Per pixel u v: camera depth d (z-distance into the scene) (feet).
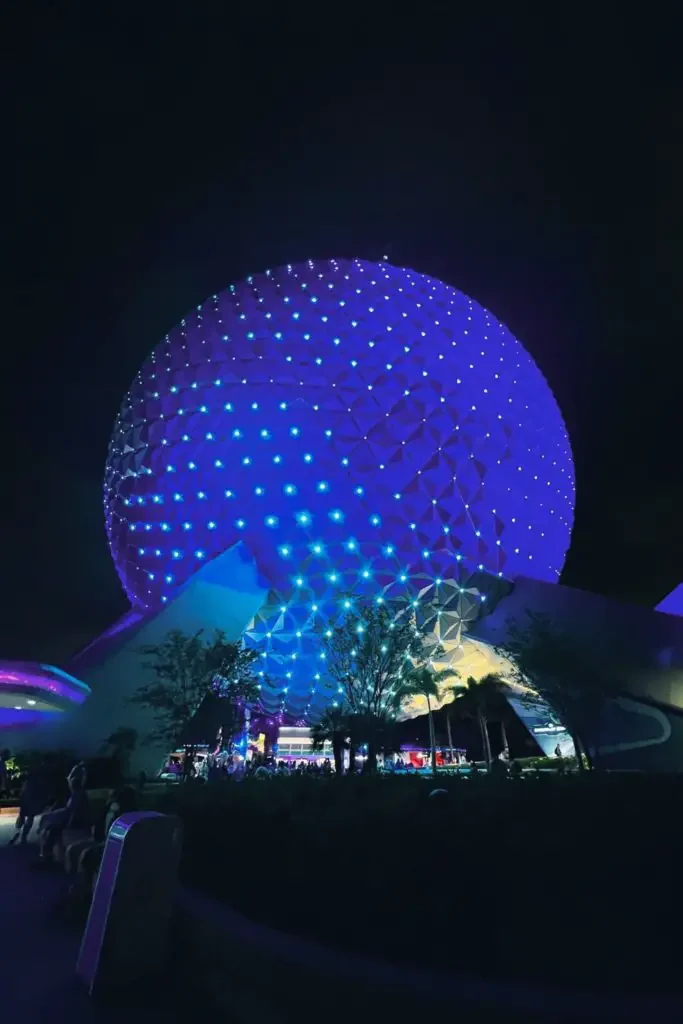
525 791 20.26
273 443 111.04
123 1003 16.52
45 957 20.83
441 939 12.96
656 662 90.02
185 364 124.77
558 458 139.23
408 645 101.91
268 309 125.29
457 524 114.11
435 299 133.39
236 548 107.55
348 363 116.37
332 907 14.56
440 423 115.85
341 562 110.83
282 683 122.62
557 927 12.62
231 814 20.75
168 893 18.63
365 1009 11.60
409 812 17.51
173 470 118.73
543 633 95.40
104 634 107.86
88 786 80.23
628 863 14.14
